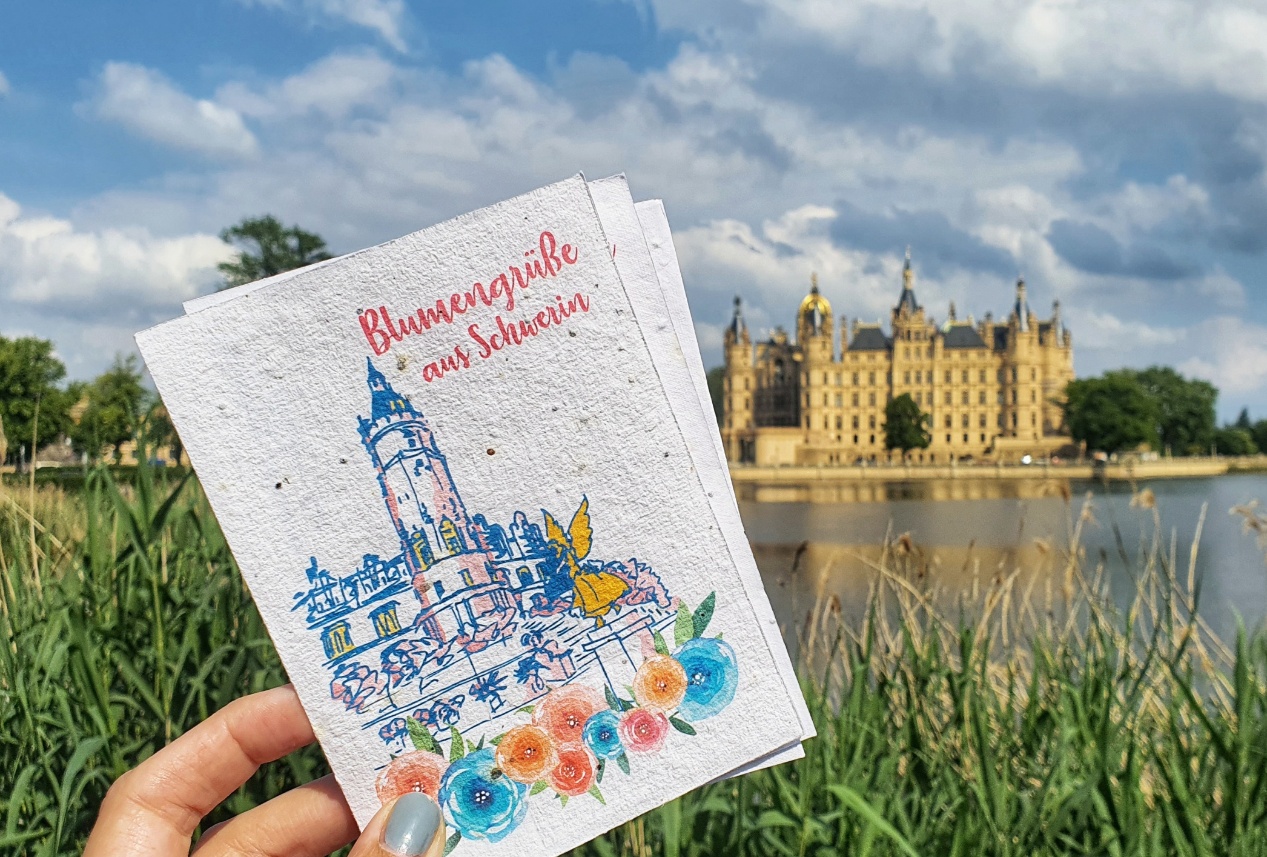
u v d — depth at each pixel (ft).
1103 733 2.18
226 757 0.88
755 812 2.09
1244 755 2.09
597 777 0.83
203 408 0.80
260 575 0.81
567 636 0.83
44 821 1.75
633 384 0.83
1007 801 2.10
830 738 2.35
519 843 0.82
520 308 0.82
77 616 1.76
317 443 0.81
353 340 0.81
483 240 0.82
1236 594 5.30
